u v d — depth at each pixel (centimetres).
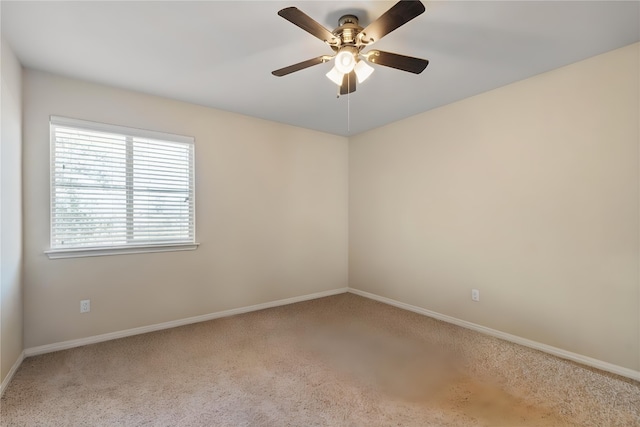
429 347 268
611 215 226
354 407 184
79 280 265
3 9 172
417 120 361
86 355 247
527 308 270
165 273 308
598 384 209
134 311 291
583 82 237
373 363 239
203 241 331
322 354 254
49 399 189
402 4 141
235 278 354
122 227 287
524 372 225
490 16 184
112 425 167
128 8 173
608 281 227
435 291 344
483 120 299
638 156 214
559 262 251
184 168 321
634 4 172
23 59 229
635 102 215
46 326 251
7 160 205
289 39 207
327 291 438
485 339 284
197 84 276
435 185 342
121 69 247
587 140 236
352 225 452
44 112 249
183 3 170
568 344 246
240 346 268
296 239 405
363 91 293
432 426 168
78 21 185
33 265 245
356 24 184
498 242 289
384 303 400
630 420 173
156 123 302
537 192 263
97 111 272
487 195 296
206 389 201
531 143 266
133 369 226
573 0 169
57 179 258
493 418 175
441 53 226
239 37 204
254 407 183
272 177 383
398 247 385
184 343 273
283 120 379
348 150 458
